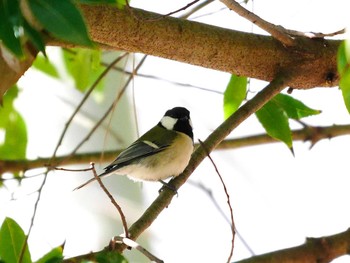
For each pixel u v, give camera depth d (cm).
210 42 930
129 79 1145
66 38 623
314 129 1234
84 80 1321
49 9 621
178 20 914
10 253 894
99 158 1276
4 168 1207
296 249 934
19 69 779
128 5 829
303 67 981
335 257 938
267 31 933
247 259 917
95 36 883
